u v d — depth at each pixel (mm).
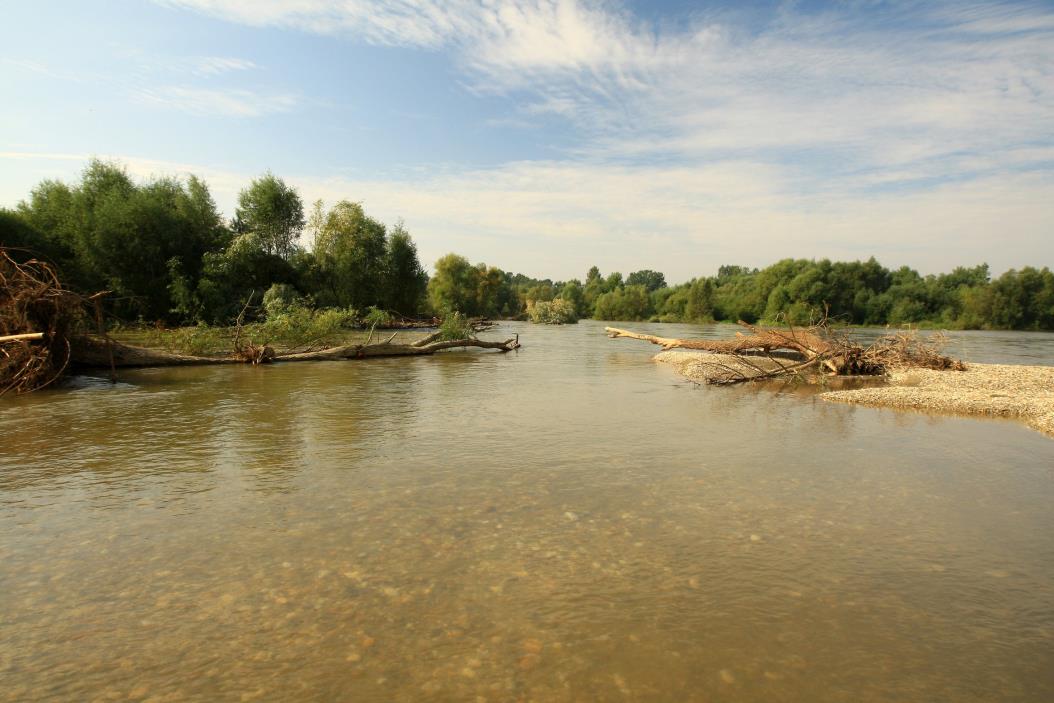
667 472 7902
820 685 3506
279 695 3346
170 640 3883
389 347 26422
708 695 3400
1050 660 3793
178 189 42188
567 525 5969
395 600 4422
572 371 20953
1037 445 9648
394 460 8336
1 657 3678
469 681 3500
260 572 4840
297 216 46719
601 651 3822
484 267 84000
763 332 27562
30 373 14250
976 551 5461
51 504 6383
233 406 12586
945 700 3381
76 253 36469
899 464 8414
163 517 6035
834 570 5035
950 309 76438
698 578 4848
